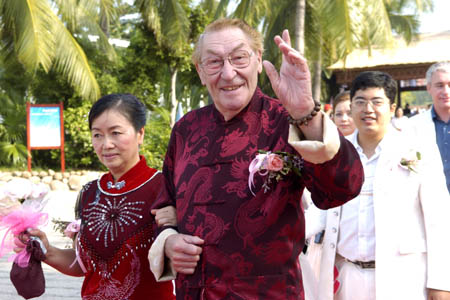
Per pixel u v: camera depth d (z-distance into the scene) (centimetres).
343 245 260
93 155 1372
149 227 217
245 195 174
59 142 1289
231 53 179
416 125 398
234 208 175
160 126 1489
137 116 223
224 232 174
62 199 1028
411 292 246
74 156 1391
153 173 228
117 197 221
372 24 1402
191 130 201
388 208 252
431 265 245
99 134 220
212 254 175
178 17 1448
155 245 190
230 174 179
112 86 1456
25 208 219
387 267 247
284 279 171
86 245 220
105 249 216
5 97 1462
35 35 1091
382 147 261
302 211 181
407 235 250
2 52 1255
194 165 190
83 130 1341
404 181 255
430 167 257
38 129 1282
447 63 389
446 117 394
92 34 1361
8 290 460
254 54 184
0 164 1420
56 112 1287
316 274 277
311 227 276
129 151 221
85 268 225
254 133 183
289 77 155
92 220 221
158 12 1454
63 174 1242
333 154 153
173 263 183
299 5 1317
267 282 170
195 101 2297
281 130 179
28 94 1510
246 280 170
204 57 183
